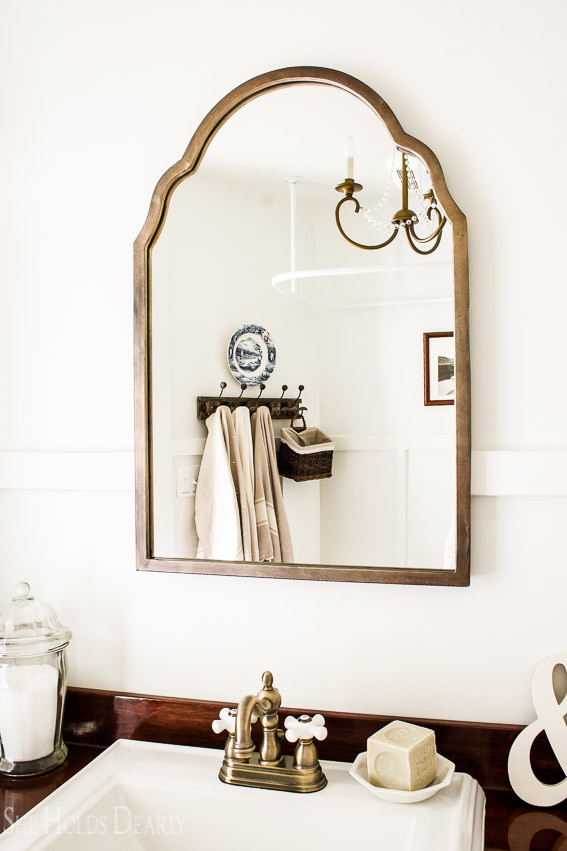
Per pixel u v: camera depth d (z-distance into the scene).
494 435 1.20
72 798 1.09
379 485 1.23
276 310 1.28
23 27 1.41
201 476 1.31
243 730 1.14
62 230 1.41
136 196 1.37
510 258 1.19
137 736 1.33
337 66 1.25
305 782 1.10
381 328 1.23
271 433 1.28
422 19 1.21
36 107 1.41
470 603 1.20
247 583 1.30
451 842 0.95
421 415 1.21
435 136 1.21
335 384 1.25
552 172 1.17
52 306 1.42
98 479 1.38
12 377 1.44
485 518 1.20
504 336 1.19
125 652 1.38
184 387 1.32
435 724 1.20
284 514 1.27
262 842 1.08
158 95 1.35
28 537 1.44
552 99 1.17
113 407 1.39
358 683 1.25
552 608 1.18
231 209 1.29
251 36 1.29
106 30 1.37
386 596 1.24
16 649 1.22
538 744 1.16
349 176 1.24
